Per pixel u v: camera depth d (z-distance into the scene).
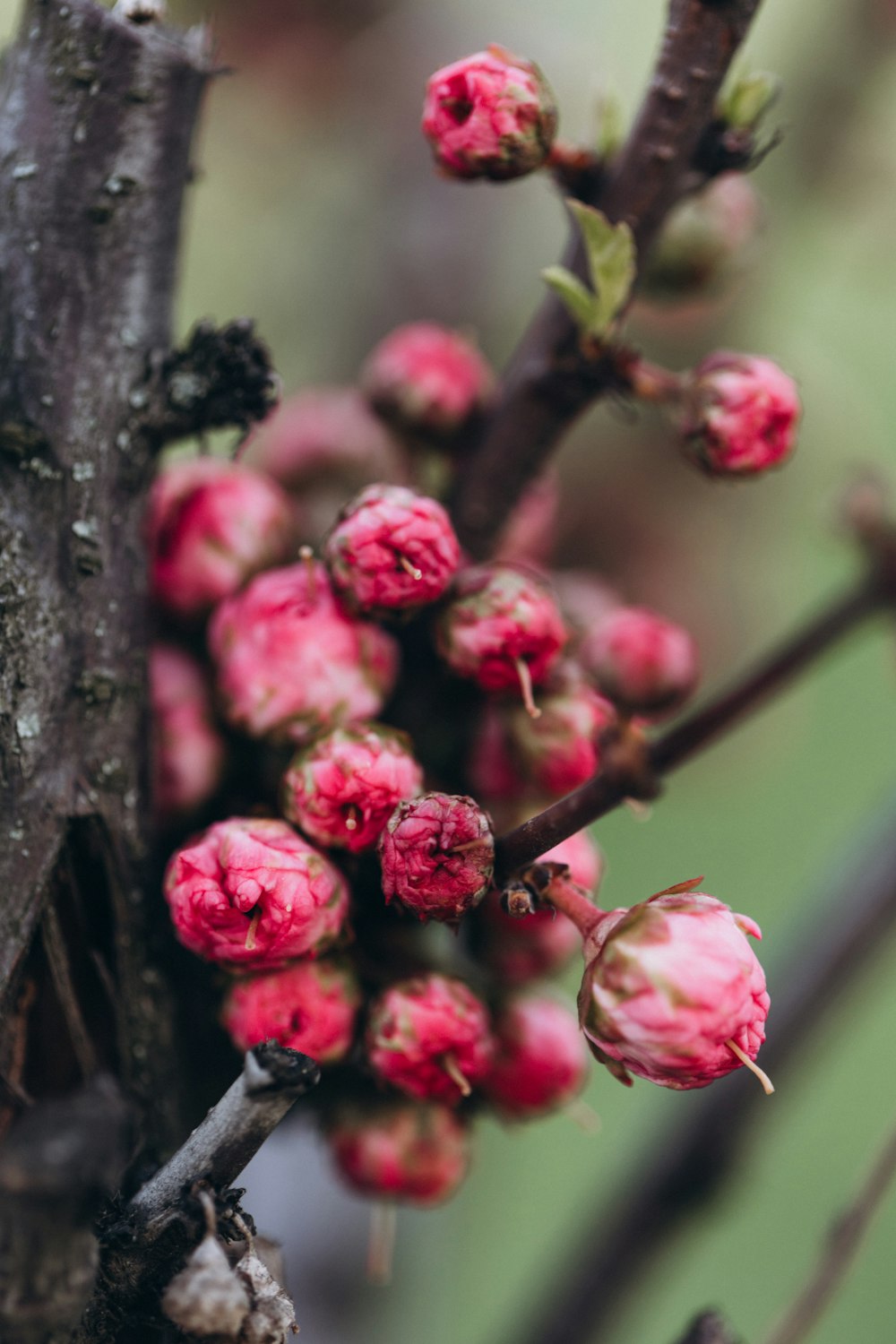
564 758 0.24
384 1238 0.24
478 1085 0.24
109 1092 0.19
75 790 0.22
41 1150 0.19
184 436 0.23
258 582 0.23
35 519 0.22
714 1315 0.23
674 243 0.26
